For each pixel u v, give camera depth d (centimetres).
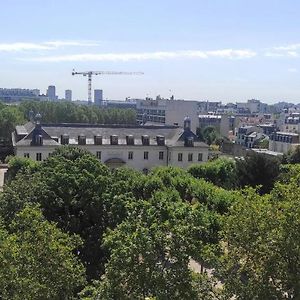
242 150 15750
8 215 4525
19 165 9212
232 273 3269
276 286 3184
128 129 12256
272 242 3186
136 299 2741
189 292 2762
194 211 2988
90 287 3120
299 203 3259
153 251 2753
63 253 3025
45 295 2861
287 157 11250
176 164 12125
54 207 4559
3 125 16538
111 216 4428
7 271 2778
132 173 7531
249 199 3547
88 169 5094
